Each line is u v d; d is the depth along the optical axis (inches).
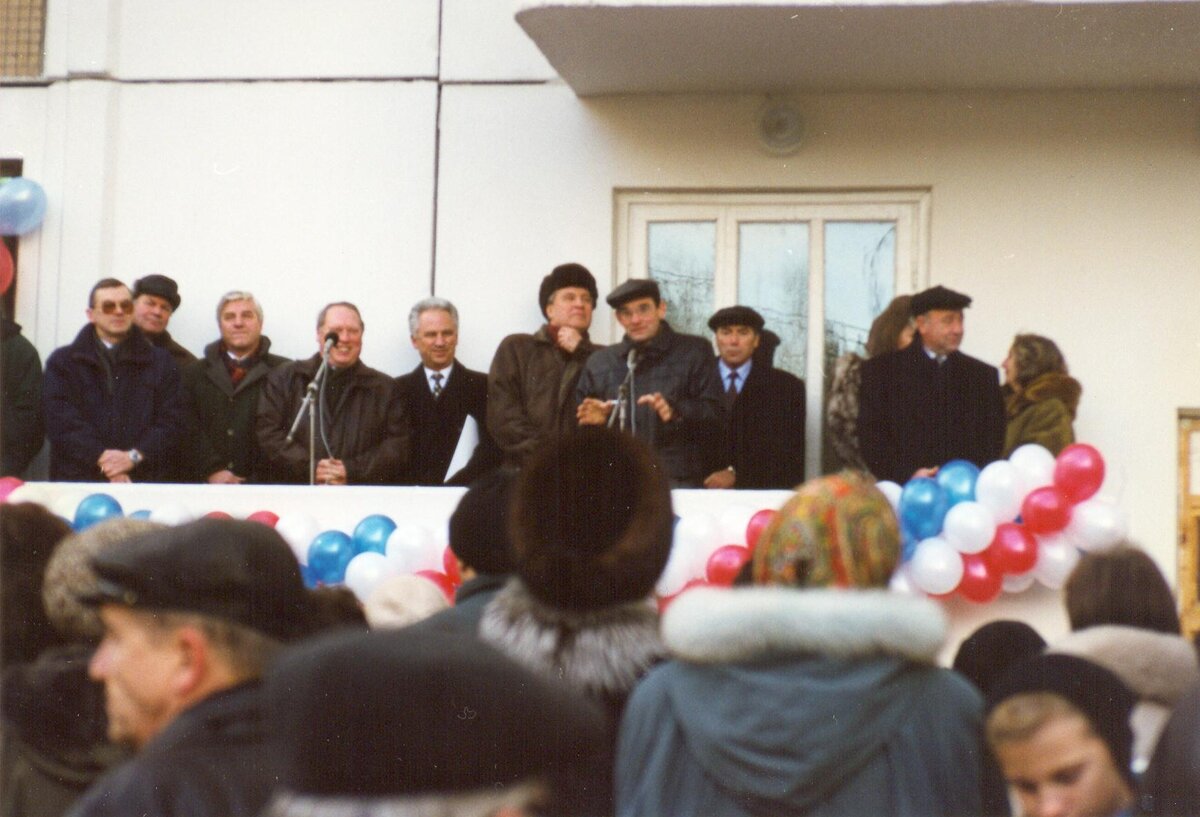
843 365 407.8
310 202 468.8
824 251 462.9
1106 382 450.9
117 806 116.9
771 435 407.8
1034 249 454.0
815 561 146.8
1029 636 194.2
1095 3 398.6
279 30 470.3
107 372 414.3
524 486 160.7
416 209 467.2
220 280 469.1
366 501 378.3
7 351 430.9
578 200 464.1
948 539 340.8
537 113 466.3
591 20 411.5
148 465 412.5
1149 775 146.7
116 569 125.7
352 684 86.9
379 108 468.4
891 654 141.1
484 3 467.2
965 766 142.6
